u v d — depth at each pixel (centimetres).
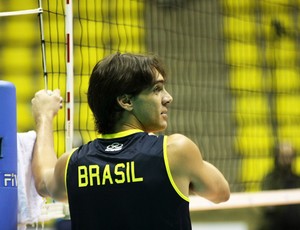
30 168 619
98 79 537
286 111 2045
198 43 1992
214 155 1911
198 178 527
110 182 519
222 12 2027
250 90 1984
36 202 620
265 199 1231
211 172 538
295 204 1431
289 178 1534
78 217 531
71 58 683
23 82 1848
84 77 1580
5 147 583
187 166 520
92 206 524
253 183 1862
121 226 515
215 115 1959
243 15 2056
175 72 1955
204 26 2006
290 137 2020
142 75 531
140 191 512
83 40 1700
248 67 2033
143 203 512
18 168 612
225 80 2002
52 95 639
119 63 534
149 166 514
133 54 543
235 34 2036
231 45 2027
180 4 1977
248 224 1436
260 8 2077
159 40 1942
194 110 1947
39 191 597
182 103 1944
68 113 677
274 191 1401
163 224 511
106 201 519
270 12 2086
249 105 2005
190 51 1977
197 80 1977
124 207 514
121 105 533
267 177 1554
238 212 1432
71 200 534
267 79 2042
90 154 534
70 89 681
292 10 2106
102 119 540
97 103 539
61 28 1505
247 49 2042
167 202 512
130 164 517
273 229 1438
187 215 520
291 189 1486
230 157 1914
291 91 2058
